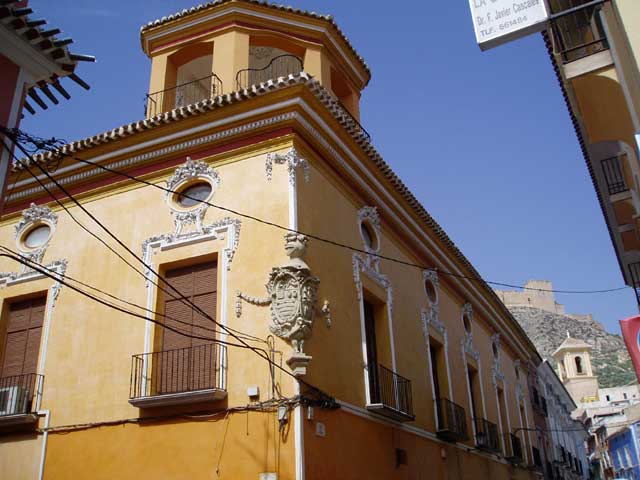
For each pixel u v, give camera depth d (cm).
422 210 1802
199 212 1320
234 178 1323
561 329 11869
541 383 3488
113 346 1286
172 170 1392
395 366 1530
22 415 1266
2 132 865
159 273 1310
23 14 872
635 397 7800
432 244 1936
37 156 1448
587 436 5703
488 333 2494
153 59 1784
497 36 938
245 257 1241
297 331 1134
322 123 1369
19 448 1281
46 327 1371
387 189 1653
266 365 1139
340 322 1309
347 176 1497
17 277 1444
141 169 1426
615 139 1276
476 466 1967
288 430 1079
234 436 1110
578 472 4378
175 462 1136
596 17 1156
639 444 4244
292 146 1295
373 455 1317
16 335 1415
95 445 1217
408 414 1431
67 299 1380
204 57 1816
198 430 1141
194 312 1257
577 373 8088
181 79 1889
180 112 1346
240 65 1666
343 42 1872
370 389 1391
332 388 1210
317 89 1305
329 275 1312
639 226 1507
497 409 2344
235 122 1339
